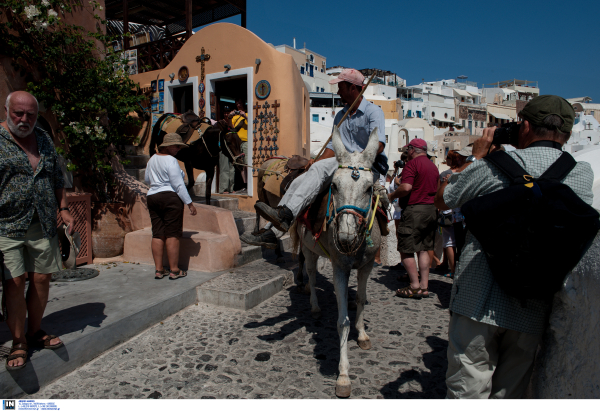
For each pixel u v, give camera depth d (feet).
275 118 26.81
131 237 18.76
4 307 9.05
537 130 6.53
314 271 14.30
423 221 15.96
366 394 9.66
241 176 31.99
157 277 16.22
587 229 5.52
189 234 18.69
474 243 6.63
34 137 9.30
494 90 212.02
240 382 10.12
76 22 19.79
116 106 19.79
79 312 12.51
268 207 10.94
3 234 8.66
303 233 12.48
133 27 44.24
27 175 8.88
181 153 22.21
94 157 19.85
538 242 5.62
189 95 33.47
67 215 10.11
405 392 9.74
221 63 28.66
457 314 6.75
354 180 9.20
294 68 27.12
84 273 16.47
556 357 6.16
